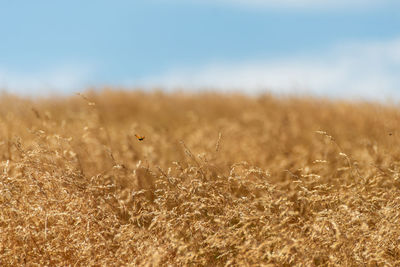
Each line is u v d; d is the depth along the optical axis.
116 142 14.20
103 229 7.91
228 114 22.70
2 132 13.12
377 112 16.95
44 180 8.76
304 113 20.42
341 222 7.37
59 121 15.20
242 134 16.89
